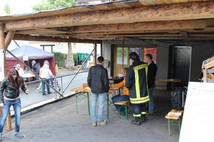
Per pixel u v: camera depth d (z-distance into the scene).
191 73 8.50
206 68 2.84
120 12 3.06
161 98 7.56
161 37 7.59
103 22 3.32
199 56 8.30
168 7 2.74
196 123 2.77
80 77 14.91
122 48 9.84
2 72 4.53
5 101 4.10
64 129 4.64
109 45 9.82
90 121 5.14
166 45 8.72
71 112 5.96
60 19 3.63
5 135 4.35
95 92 4.59
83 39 8.51
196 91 2.85
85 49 30.19
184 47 9.02
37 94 8.81
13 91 4.09
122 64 9.94
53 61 12.43
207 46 8.12
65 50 29.44
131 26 4.39
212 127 2.70
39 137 4.23
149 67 5.25
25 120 5.38
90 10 3.21
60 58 23.34
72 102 7.33
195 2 2.58
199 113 2.78
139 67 4.50
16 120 4.22
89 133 4.39
